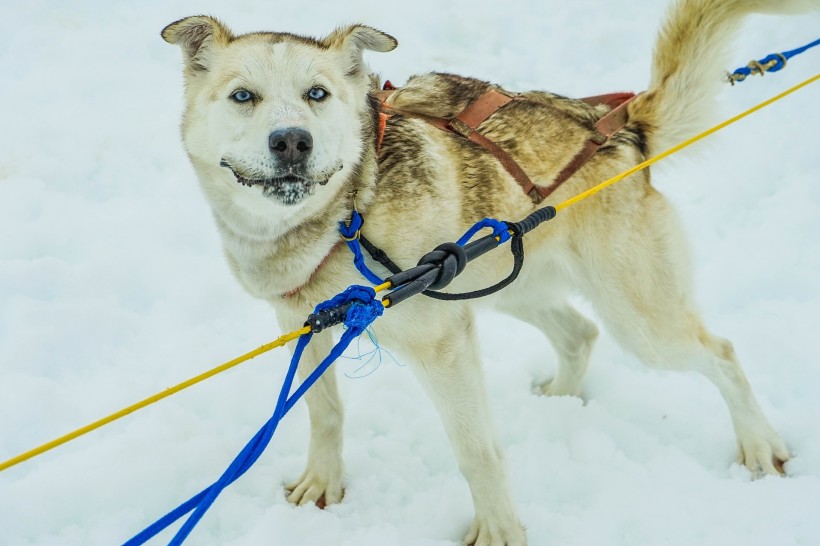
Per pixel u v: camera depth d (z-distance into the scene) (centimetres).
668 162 338
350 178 255
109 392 361
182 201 484
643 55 636
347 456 330
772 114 545
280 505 299
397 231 262
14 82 569
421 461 331
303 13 662
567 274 331
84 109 547
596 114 326
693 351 323
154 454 323
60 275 419
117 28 632
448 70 609
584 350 369
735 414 326
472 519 295
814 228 455
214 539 291
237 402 358
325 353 302
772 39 604
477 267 290
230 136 240
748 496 299
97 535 289
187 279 435
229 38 260
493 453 277
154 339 399
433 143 280
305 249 254
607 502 301
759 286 426
